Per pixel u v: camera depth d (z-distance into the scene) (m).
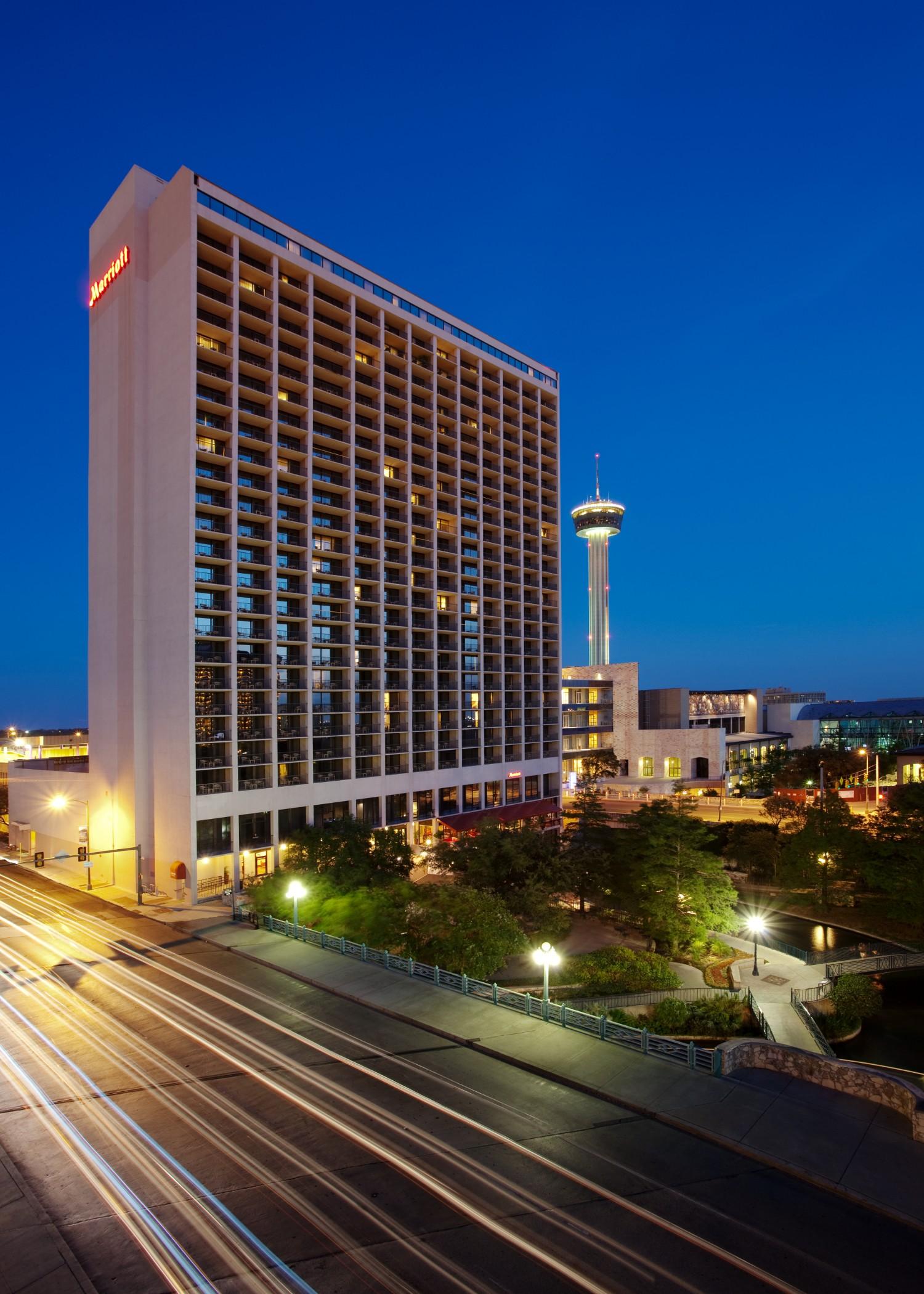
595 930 49.94
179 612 53.16
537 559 86.75
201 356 55.25
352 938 37.88
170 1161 17.58
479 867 46.72
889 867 49.28
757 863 60.16
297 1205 15.67
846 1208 15.38
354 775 62.38
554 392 89.75
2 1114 20.09
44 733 123.81
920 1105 17.70
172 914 46.88
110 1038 25.75
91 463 63.72
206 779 53.84
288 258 60.53
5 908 49.06
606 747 124.94
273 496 57.88
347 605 63.28
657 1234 14.57
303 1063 23.30
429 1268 13.66
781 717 160.12
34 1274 13.71
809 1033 33.03
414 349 73.88
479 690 77.00
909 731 147.25
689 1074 21.50
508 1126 19.03
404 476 70.25
